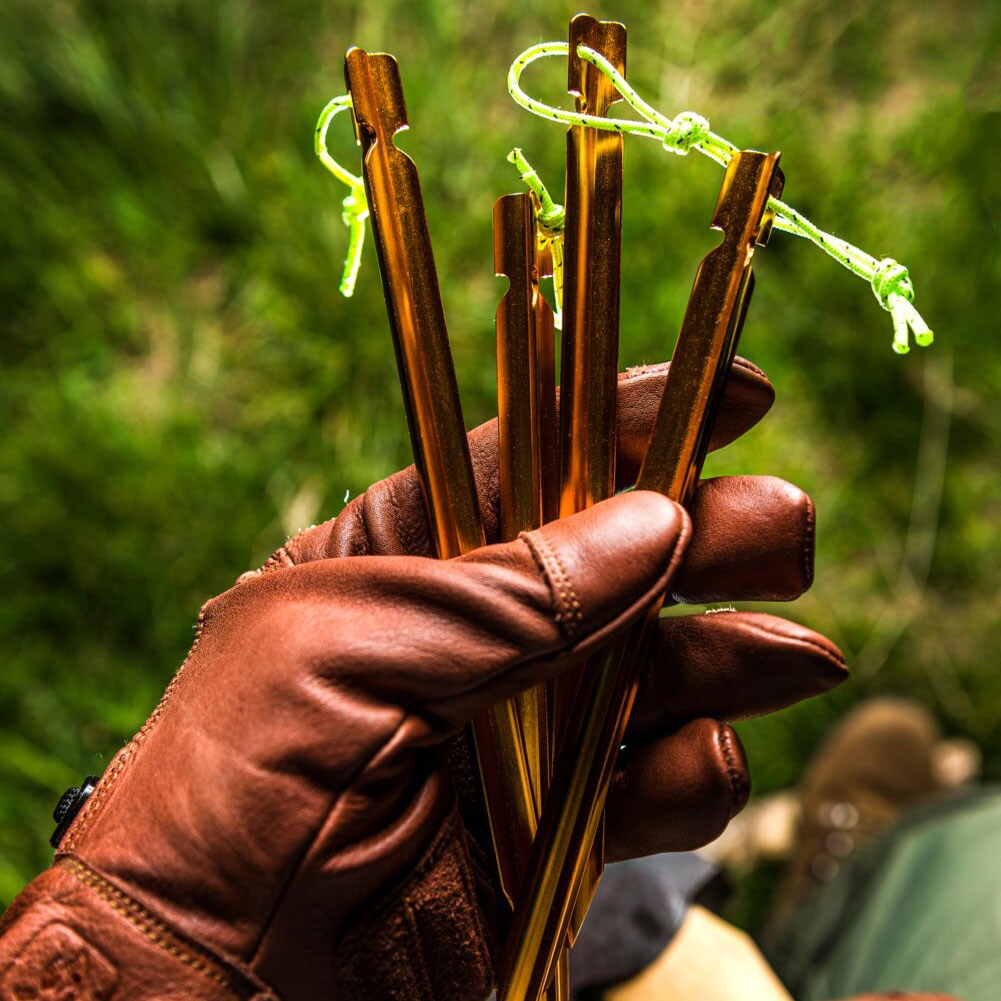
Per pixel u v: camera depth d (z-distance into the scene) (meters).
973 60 0.92
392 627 0.26
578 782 0.28
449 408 0.28
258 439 0.82
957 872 0.56
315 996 0.27
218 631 0.28
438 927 0.27
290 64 0.89
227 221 0.85
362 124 0.28
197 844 0.26
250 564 0.79
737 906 0.76
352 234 0.30
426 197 0.84
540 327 0.30
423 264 0.28
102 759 0.33
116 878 0.26
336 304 0.82
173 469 0.79
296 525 0.80
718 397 0.28
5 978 0.25
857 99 0.92
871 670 0.82
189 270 0.86
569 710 0.30
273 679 0.26
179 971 0.26
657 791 0.29
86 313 0.84
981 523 0.85
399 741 0.26
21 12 0.86
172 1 0.88
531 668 0.26
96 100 0.85
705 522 0.29
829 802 0.75
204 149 0.86
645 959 0.44
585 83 0.28
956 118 0.89
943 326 0.84
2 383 0.83
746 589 0.29
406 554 0.32
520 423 0.29
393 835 0.27
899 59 0.94
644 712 0.30
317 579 0.27
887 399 0.85
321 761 0.26
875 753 0.75
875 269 0.26
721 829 0.29
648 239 0.83
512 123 0.88
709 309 0.27
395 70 0.28
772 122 0.88
